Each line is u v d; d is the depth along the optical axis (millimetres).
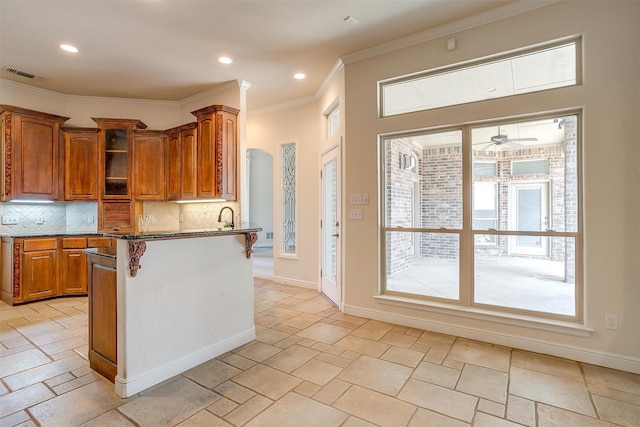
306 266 4984
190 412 1931
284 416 1895
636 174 2400
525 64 2842
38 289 4195
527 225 2904
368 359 2602
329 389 2174
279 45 3428
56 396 2088
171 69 3990
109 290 2271
